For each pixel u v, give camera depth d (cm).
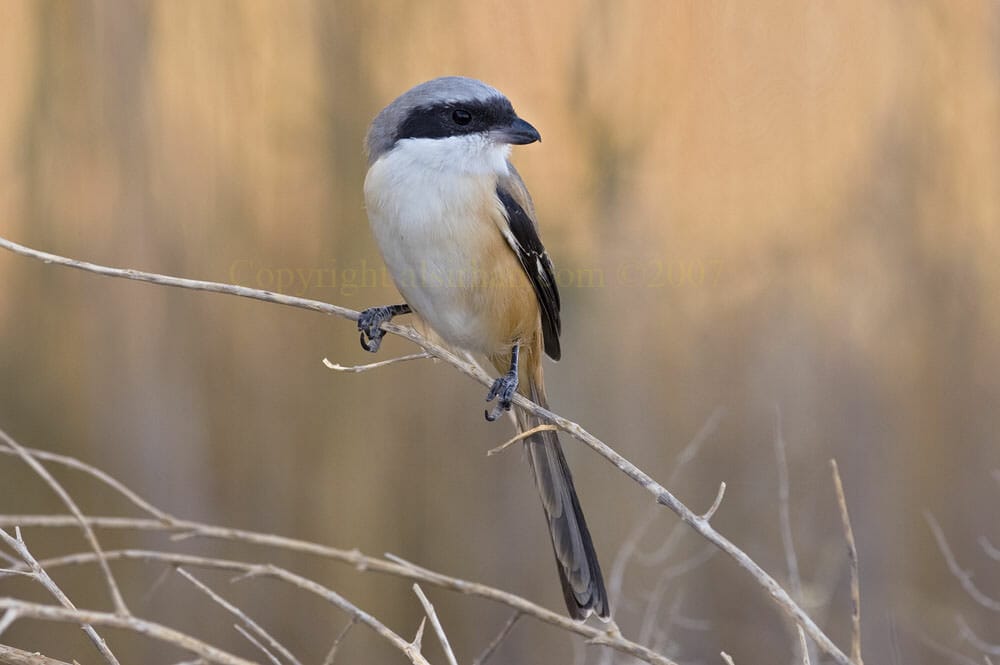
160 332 1202
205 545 1141
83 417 1183
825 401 1270
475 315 746
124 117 1226
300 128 1180
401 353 1187
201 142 1207
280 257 1189
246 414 1182
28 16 1235
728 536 1123
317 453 1170
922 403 1266
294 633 1111
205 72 1204
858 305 1321
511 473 1175
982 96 1304
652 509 1117
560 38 1224
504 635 519
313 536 1152
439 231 718
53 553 1123
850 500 1184
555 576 1145
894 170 1320
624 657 777
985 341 1291
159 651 1081
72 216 1230
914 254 1312
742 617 1048
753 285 1345
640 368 1255
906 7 1312
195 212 1208
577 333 1238
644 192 1265
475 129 728
